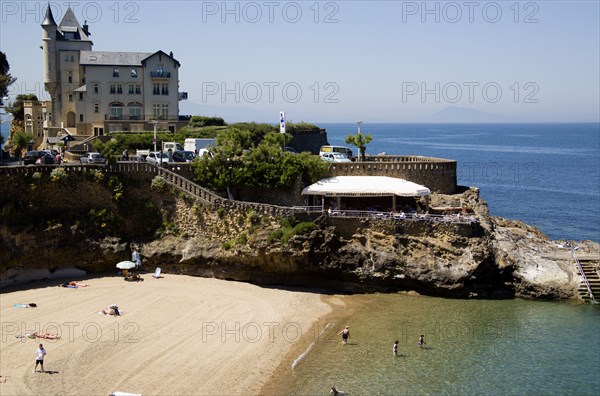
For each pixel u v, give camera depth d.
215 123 129.25
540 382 50.16
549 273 71.25
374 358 53.97
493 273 71.25
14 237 71.25
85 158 83.81
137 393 46.53
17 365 50.03
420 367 52.44
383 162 82.56
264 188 79.69
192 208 75.62
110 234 75.75
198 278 73.94
